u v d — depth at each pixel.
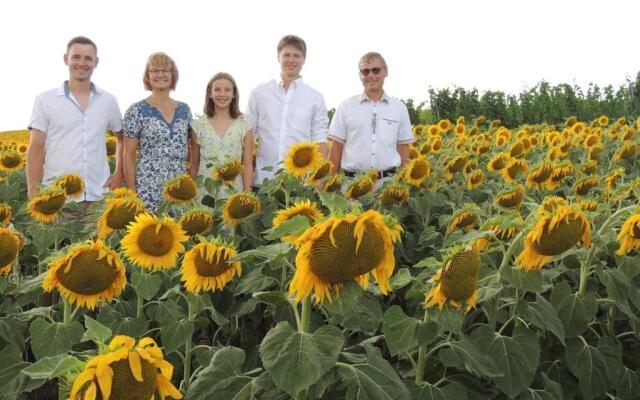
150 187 6.74
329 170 6.42
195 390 2.75
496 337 3.17
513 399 3.25
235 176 6.64
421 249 5.93
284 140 7.72
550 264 4.68
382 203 6.75
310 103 7.85
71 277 3.20
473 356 2.92
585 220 3.00
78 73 6.59
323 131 7.98
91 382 1.82
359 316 3.05
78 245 3.22
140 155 6.82
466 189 8.23
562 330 3.23
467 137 13.34
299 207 3.59
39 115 6.61
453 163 8.45
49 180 6.13
